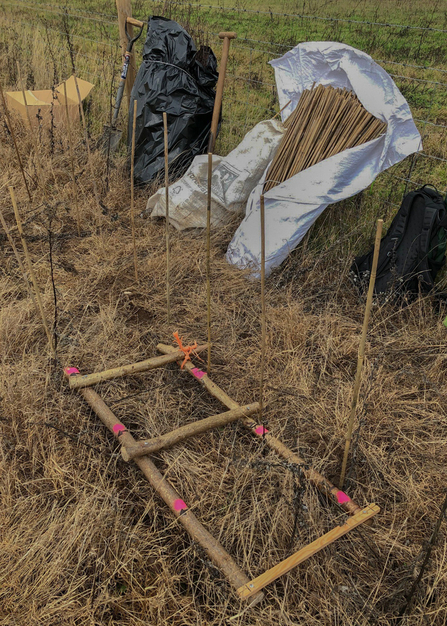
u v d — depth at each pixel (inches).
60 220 153.4
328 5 419.5
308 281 132.0
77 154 183.2
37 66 251.0
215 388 98.2
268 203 132.1
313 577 68.4
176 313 122.6
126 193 168.4
